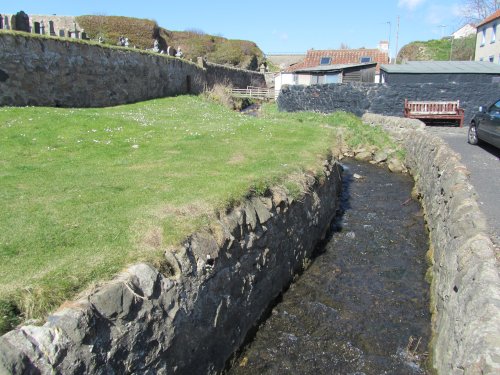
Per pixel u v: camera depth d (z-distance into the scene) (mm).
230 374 5602
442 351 5164
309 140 12477
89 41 19703
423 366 5723
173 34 56719
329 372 5672
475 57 37031
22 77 15297
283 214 7480
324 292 7523
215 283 5363
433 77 21516
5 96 14695
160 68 25891
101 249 4742
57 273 4133
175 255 4906
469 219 6074
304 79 32844
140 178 7676
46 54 16312
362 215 11195
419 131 15430
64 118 13078
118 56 21156
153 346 4266
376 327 6547
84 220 5539
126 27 44438
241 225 6203
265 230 6738
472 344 3824
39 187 6996
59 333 3475
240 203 6527
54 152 9812
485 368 3332
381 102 22438
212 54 56969
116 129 12516
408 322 6645
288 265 7684
